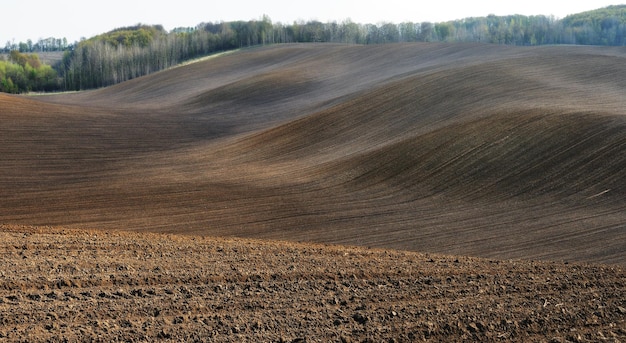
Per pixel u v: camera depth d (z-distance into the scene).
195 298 9.10
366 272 11.21
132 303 8.66
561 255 20.61
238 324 8.25
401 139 37.62
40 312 7.97
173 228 24.23
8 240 11.76
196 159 38.84
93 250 11.46
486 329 8.82
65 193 29.92
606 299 10.37
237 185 31.58
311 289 9.98
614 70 53.94
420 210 26.88
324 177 32.69
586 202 26.41
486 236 23.05
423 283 10.77
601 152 30.16
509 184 29.00
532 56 60.88
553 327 9.07
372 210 27.00
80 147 41.81
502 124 35.62
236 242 13.75
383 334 8.34
